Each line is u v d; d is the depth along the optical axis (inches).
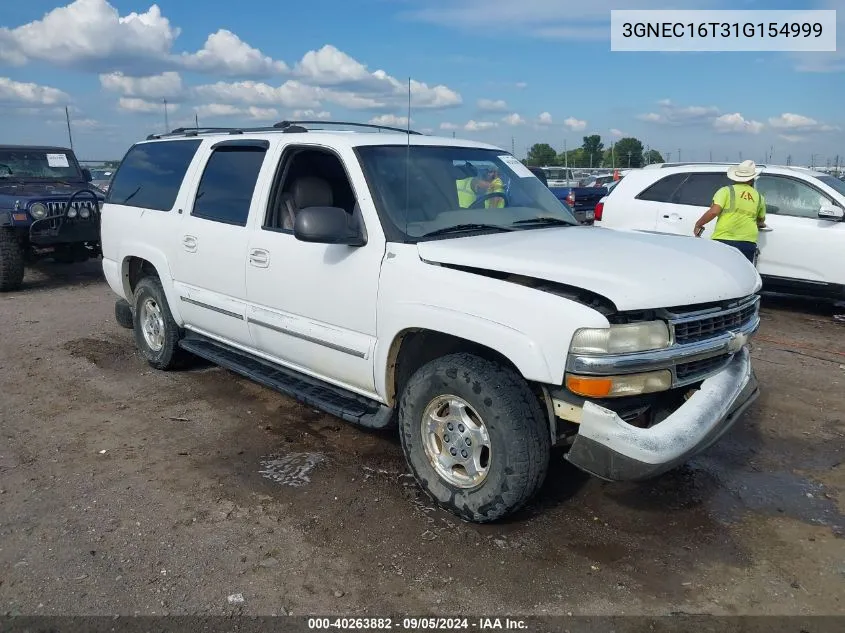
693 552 129.0
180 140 221.0
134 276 243.4
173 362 228.5
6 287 379.6
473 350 138.3
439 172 164.6
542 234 152.9
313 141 167.2
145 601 114.1
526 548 129.5
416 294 137.2
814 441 181.3
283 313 171.5
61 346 266.8
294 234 158.9
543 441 127.0
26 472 160.2
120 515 140.9
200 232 195.9
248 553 127.8
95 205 391.5
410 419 141.4
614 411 122.5
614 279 119.8
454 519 139.3
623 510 143.6
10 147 443.8
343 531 135.2
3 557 126.2
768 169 339.0
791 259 326.0
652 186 370.6
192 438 180.1
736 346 137.1
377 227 146.9
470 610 112.5
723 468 164.7
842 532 136.7
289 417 194.7
